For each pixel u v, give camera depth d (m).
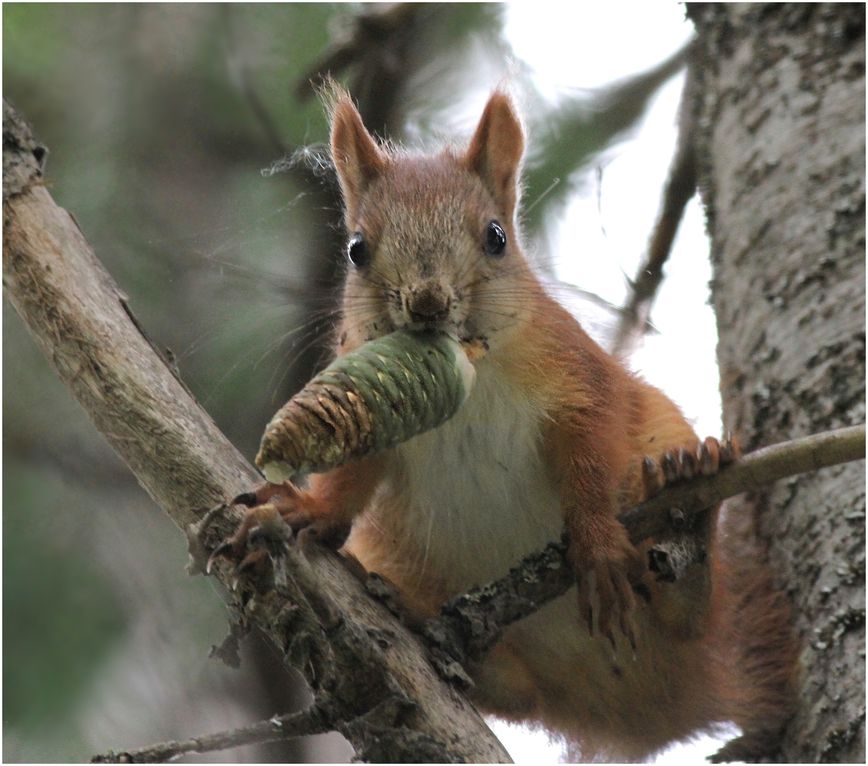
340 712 7.15
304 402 6.98
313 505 9.20
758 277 11.45
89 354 8.14
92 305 8.27
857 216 11.15
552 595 8.59
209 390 11.70
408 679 7.40
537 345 9.96
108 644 11.26
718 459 8.34
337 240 12.14
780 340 10.96
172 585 11.57
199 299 12.08
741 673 10.14
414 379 7.44
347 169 10.53
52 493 11.96
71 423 12.39
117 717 10.92
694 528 8.56
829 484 10.10
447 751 7.07
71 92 13.10
